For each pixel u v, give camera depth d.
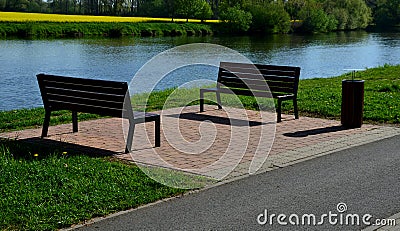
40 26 57.75
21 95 21.53
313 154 7.91
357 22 84.75
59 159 7.45
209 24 72.69
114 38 58.28
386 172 7.04
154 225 5.33
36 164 7.16
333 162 7.50
